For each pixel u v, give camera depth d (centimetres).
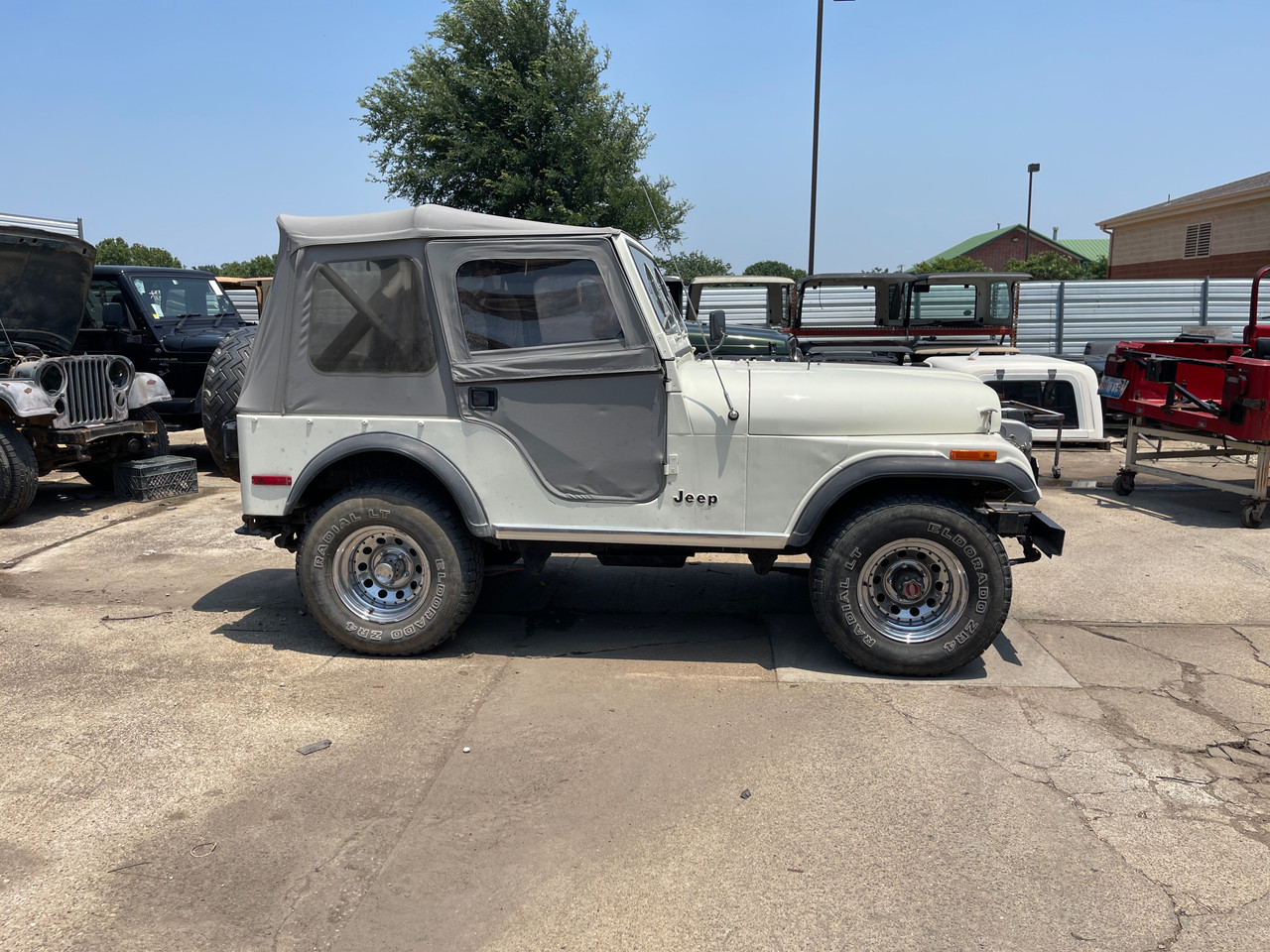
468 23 2253
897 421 396
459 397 408
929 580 405
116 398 793
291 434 422
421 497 418
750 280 1217
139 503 788
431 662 428
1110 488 855
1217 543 652
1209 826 291
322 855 273
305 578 425
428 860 271
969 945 234
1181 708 383
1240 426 693
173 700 382
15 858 270
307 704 379
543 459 409
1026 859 273
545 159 2261
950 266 4947
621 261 396
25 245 716
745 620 491
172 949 232
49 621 482
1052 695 395
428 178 2227
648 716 371
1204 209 2300
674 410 401
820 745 346
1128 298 1898
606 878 263
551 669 420
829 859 273
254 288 1747
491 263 404
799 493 401
